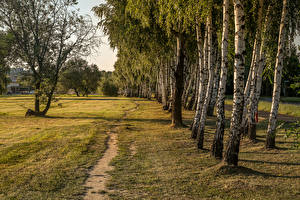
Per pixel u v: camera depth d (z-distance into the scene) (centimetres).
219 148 910
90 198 575
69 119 2405
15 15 2397
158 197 571
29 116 2636
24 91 10112
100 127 1822
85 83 8438
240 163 812
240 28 717
